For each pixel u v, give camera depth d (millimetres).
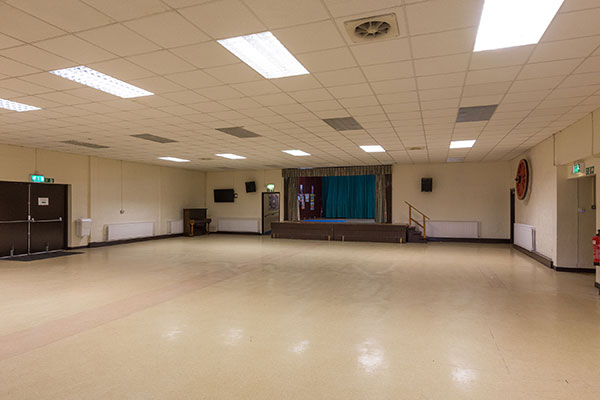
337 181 22891
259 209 16219
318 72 4297
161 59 3910
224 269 7773
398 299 5359
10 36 3342
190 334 3926
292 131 7695
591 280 6723
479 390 2756
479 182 13297
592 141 5984
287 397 2646
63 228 10898
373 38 3402
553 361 3273
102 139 8578
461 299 5363
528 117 6383
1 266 8148
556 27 3168
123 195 12641
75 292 5750
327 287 6109
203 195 16938
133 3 2775
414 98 5305
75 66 4098
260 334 3930
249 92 5062
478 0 2748
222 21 3074
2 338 3807
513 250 11078
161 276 7020
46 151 10188
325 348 3551
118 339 3781
